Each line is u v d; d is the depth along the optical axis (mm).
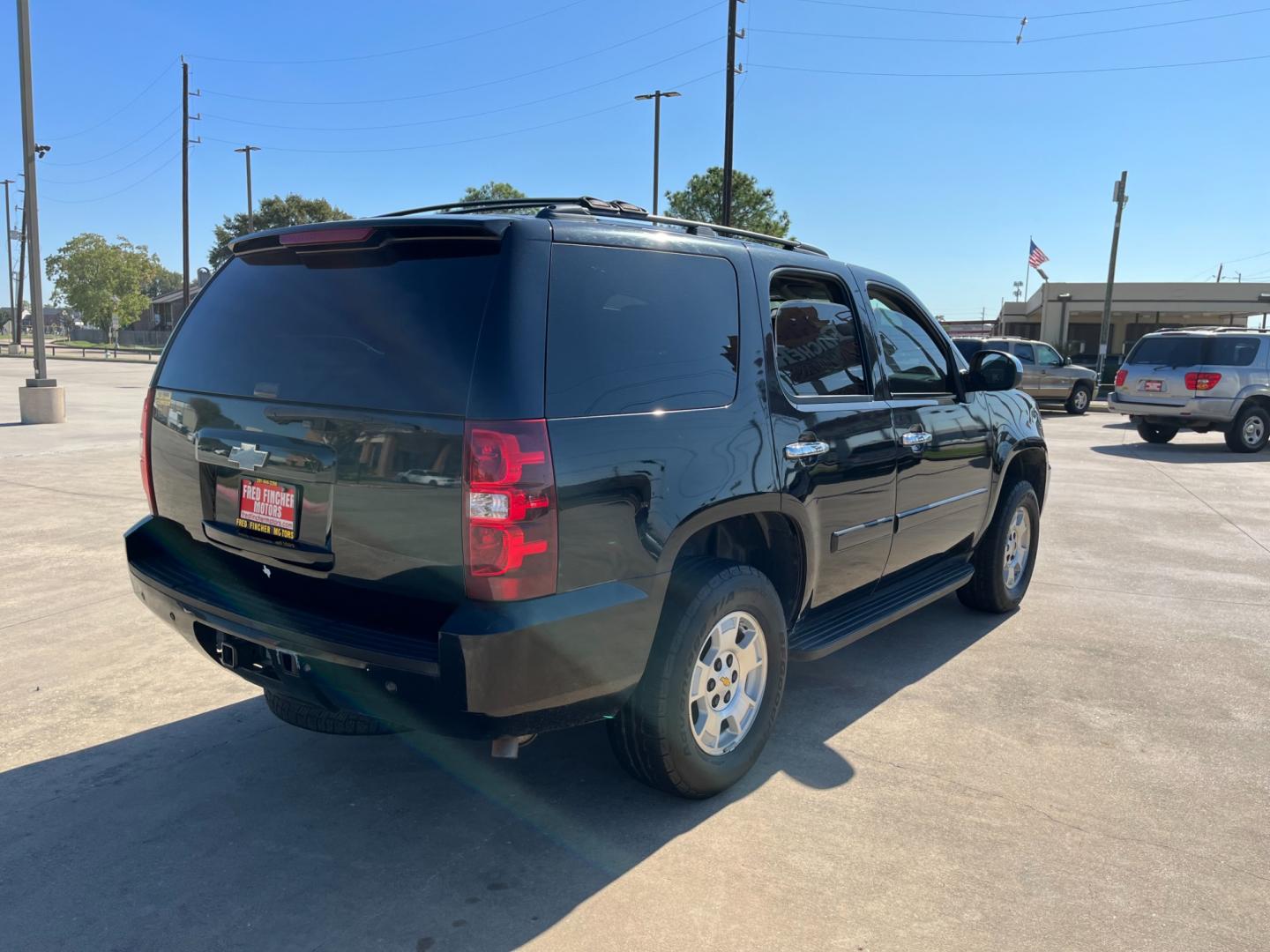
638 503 2734
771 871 2852
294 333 2908
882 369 4141
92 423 15125
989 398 5109
